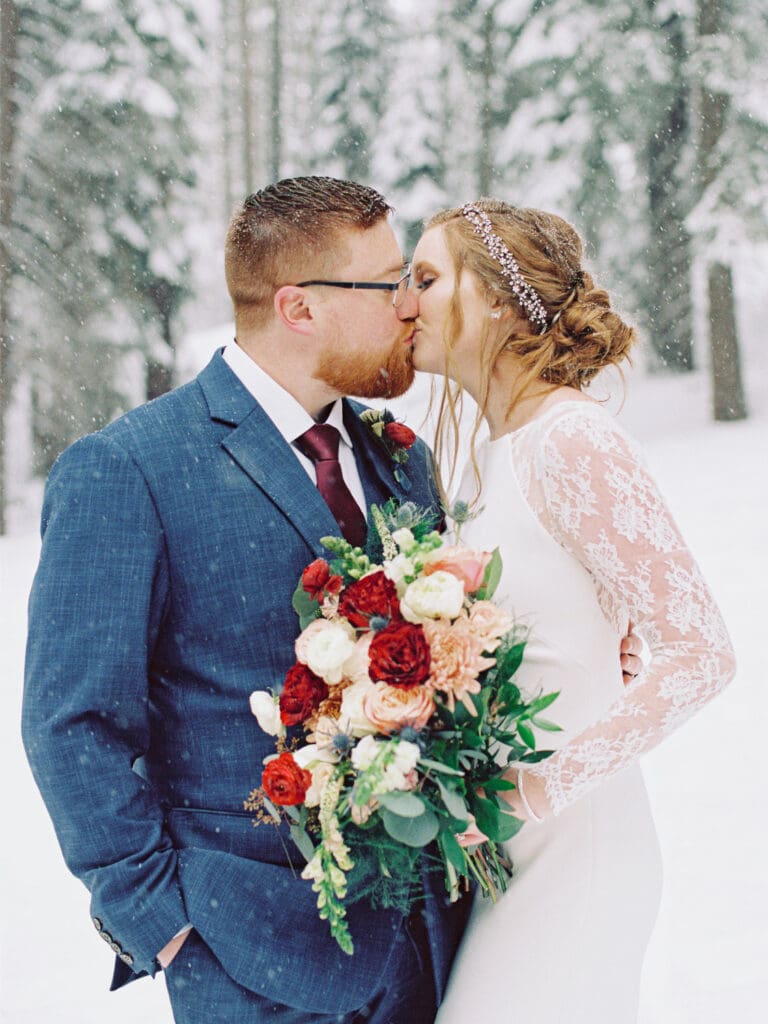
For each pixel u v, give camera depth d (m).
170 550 1.83
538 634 1.86
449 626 1.67
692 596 1.73
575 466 1.78
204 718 1.86
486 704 1.67
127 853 1.76
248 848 1.84
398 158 17.55
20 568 11.63
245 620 1.85
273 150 30.09
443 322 2.00
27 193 14.28
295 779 1.65
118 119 14.47
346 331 1.97
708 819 4.26
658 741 1.72
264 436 1.93
